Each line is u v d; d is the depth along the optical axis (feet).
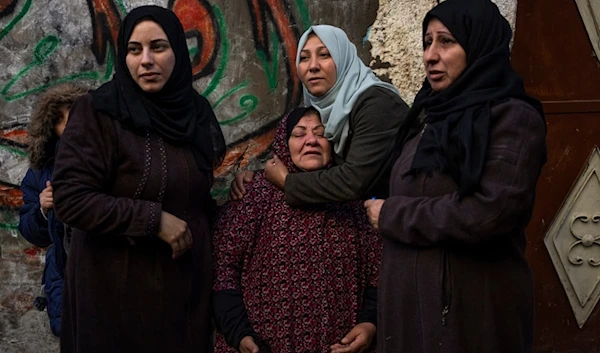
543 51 10.84
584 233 11.10
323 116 7.97
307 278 7.38
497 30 6.62
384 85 8.13
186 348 7.43
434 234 6.36
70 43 9.96
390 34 10.30
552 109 10.86
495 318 6.40
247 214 7.67
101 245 7.14
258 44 10.19
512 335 6.47
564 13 10.84
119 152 7.11
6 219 10.18
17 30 9.92
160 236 7.06
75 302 7.16
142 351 7.21
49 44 9.95
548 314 11.12
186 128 7.51
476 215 6.15
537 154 6.28
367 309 7.64
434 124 6.74
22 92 10.00
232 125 10.27
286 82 10.27
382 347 6.93
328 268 7.45
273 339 7.36
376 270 7.72
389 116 7.82
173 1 10.03
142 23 7.20
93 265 7.11
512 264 6.54
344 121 7.83
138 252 7.19
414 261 6.64
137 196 7.15
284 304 7.36
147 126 7.13
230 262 7.66
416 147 6.95
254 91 10.25
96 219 6.86
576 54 10.91
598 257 11.03
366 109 7.80
